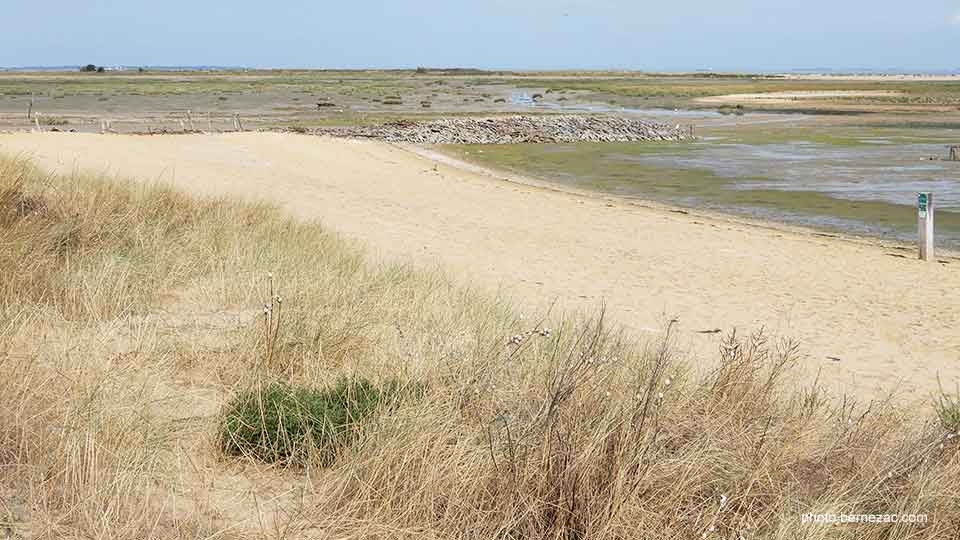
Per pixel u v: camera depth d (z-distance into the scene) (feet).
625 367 22.93
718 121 203.41
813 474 17.12
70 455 14.84
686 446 16.76
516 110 233.55
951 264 53.72
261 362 21.65
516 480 14.71
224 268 32.45
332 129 145.69
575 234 61.87
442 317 28.09
